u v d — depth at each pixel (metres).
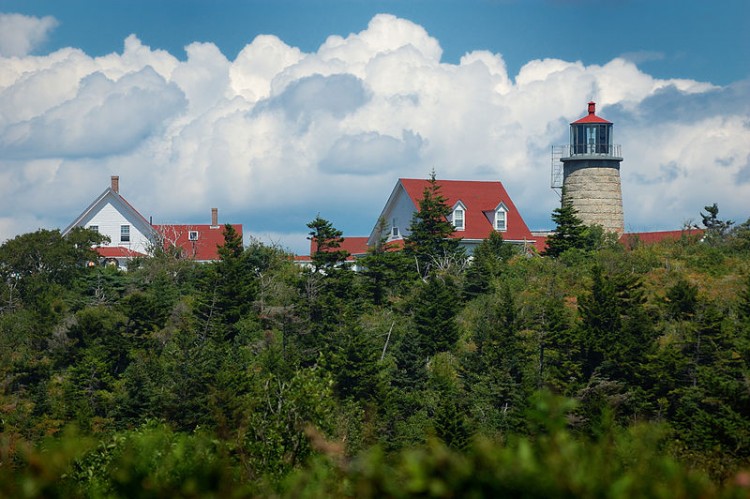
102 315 79.44
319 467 12.94
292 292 86.06
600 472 9.78
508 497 9.26
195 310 79.31
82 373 67.25
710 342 64.06
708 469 16.70
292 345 75.19
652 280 87.00
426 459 9.65
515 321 70.56
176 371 65.38
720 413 51.16
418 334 74.19
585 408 55.41
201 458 15.08
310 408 28.06
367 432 50.69
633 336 65.19
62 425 61.38
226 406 60.38
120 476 12.29
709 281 85.50
